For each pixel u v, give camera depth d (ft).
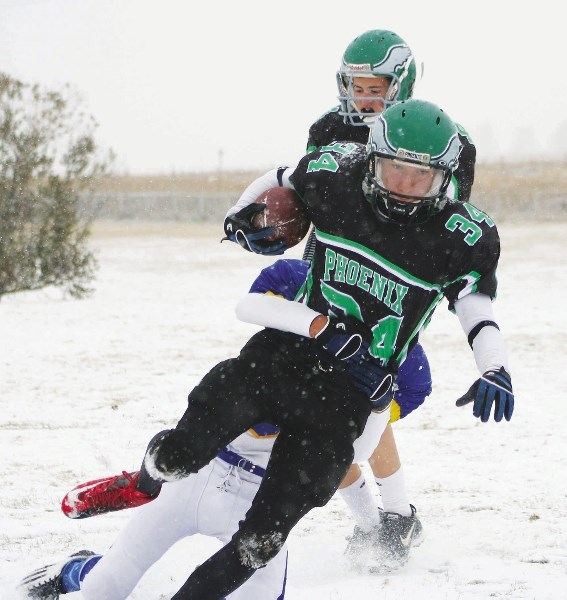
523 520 73.82
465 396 46.62
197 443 46.03
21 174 211.61
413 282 47.39
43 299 211.20
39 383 127.75
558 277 232.94
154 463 46.06
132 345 155.43
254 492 49.37
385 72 62.85
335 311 48.16
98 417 109.29
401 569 64.03
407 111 46.16
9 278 212.02
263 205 49.83
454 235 47.34
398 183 46.06
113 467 89.40
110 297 212.23
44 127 214.69
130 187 554.87
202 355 146.51
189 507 48.93
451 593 57.21
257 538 44.29
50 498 80.28
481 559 64.85
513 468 89.10
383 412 49.67
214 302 203.00
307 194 49.47
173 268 264.31
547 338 157.79
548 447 96.12
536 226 375.86
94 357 145.48
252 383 47.06
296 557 66.54
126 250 312.71
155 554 49.44
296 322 47.06
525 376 130.62
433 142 45.52
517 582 59.47
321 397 46.60
